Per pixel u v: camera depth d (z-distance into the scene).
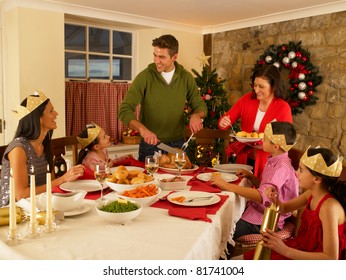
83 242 1.15
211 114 4.18
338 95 3.81
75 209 1.43
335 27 3.79
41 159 1.88
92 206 1.51
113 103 4.72
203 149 3.19
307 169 1.49
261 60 4.35
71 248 1.11
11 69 3.83
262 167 2.39
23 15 3.60
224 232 1.54
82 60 4.56
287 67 4.09
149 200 1.50
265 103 2.60
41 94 1.86
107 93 4.68
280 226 2.06
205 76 4.21
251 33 4.61
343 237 1.42
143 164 2.29
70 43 4.44
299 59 3.97
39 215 1.28
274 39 4.36
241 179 2.07
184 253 1.08
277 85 2.53
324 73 3.91
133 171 1.75
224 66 4.98
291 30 4.18
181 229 1.27
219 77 4.71
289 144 1.89
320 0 3.61
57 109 3.93
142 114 2.58
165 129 2.53
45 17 3.74
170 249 1.11
